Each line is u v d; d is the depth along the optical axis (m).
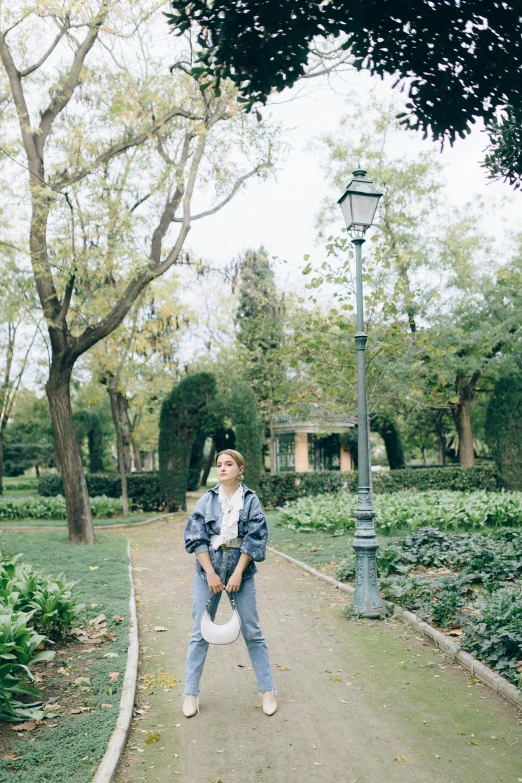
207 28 3.77
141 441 32.16
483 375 22.14
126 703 4.18
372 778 3.32
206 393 19.66
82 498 12.78
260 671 4.20
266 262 26.97
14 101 11.67
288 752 3.62
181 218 13.53
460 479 20.80
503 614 5.18
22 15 10.66
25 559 9.95
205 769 3.43
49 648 5.47
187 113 12.16
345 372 11.35
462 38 3.64
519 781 3.26
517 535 9.74
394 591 7.00
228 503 4.13
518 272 20.62
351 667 5.13
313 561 10.04
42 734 3.71
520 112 4.31
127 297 12.78
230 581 3.94
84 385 22.02
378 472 20.75
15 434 38.47
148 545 13.13
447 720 4.04
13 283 12.00
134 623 6.30
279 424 33.31
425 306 19.73
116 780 3.30
